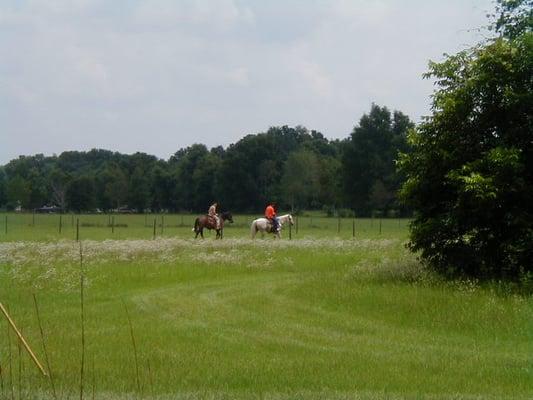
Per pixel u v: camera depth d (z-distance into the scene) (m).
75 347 12.80
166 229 61.41
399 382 10.45
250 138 112.50
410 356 12.29
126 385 10.02
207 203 116.56
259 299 18.92
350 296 18.03
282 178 106.06
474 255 20.34
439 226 20.31
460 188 19.56
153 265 25.34
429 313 15.62
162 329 14.75
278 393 9.50
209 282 22.62
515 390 10.04
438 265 21.00
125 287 21.33
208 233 54.06
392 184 90.44
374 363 11.70
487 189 18.83
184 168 119.75
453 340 13.73
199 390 9.73
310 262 27.20
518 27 24.00
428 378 10.69
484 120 20.67
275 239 39.31
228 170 109.62
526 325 13.83
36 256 27.22
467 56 20.95
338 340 13.73
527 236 19.59
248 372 10.97
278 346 13.12
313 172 103.88
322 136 165.12
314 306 17.70
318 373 10.95
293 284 21.45
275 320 15.88
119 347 12.88
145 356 12.11
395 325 15.30
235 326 15.17
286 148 154.88
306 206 111.38
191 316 16.44
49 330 14.51
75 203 119.31
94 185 121.25
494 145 20.19
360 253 29.64
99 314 16.64
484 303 16.11
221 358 12.04
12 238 44.62
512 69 19.89
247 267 25.62
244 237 45.88
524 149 20.30
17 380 10.08
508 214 19.69
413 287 18.77
